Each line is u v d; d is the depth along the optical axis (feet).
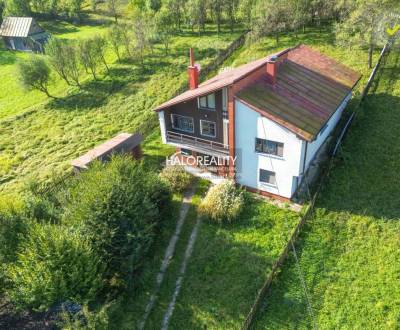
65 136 148.15
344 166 104.01
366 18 140.05
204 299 77.87
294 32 187.42
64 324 65.92
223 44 197.57
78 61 193.57
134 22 206.80
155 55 202.90
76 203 81.56
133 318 76.64
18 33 248.93
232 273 81.76
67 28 282.56
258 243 87.30
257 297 73.61
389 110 122.83
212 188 101.55
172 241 91.86
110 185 80.43
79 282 69.82
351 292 75.25
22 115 170.09
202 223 95.20
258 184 101.81
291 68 112.16
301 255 82.89
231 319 73.46
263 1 185.68
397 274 77.05
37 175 123.54
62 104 175.32
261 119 91.35
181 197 104.99
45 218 85.81
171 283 82.12
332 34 177.17
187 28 228.43
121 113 159.12
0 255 73.61
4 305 74.43
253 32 187.11
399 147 106.93
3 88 203.00
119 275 79.61
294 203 97.40
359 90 135.64
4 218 77.36
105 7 314.96
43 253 69.31
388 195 94.22
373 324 69.87
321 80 111.55
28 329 70.69
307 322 71.36
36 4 310.65
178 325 74.49
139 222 80.74
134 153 120.67
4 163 134.31
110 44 211.82
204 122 105.29
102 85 185.06
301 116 92.79
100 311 65.98
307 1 181.37
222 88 93.25
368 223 88.22
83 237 74.49
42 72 180.65
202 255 86.99
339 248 83.82
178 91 163.32
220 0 205.16
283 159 93.04
